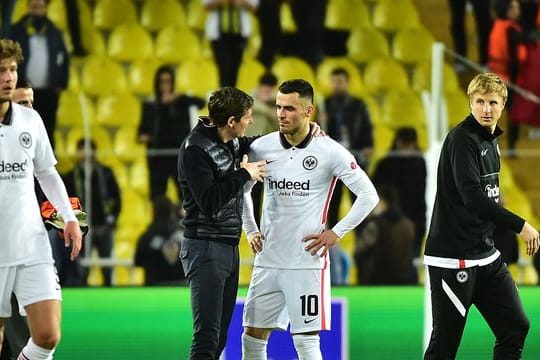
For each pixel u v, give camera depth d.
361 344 24.42
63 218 17.12
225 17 32.81
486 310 18.38
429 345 18.41
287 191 18.52
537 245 17.25
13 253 16.31
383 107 33.06
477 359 24.53
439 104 23.81
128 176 30.67
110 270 27.45
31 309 16.42
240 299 22.91
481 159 17.81
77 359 24.09
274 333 23.03
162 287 24.36
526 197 31.83
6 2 32.41
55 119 29.70
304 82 18.27
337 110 29.61
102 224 27.64
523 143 32.66
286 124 18.20
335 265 27.02
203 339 18.00
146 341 24.22
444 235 18.06
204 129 18.34
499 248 26.19
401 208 28.30
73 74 33.09
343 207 29.78
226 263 18.33
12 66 15.77
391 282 27.41
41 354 16.56
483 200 17.34
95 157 27.97
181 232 27.20
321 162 18.45
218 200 17.67
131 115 32.56
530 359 24.28
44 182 17.19
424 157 28.44
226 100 18.06
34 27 30.88
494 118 17.73
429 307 23.50
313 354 18.64
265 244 18.83
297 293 18.50
